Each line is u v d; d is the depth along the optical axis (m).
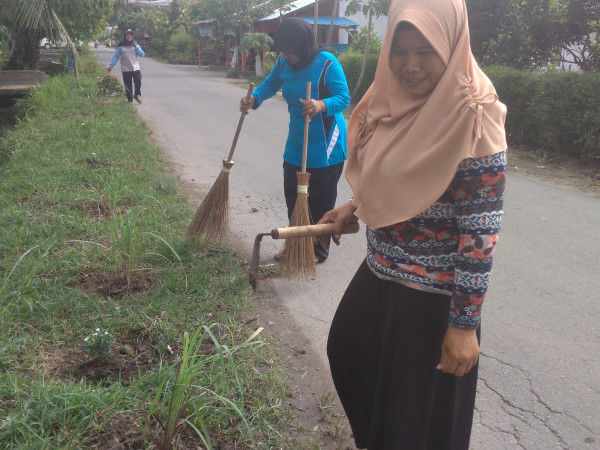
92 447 2.33
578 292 4.25
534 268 4.68
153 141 9.36
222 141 9.73
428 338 1.90
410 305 1.90
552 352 3.47
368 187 1.91
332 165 4.32
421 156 1.74
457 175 1.71
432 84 1.79
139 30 50.41
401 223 1.89
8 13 14.77
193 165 7.89
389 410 1.98
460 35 1.74
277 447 2.50
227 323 3.50
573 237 5.41
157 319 3.42
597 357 3.41
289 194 4.48
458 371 1.78
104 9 18.69
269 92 4.40
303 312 3.85
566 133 8.68
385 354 1.99
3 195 5.49
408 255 1.89
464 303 1.73
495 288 4.32
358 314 2.12
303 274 3.93
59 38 15.79
